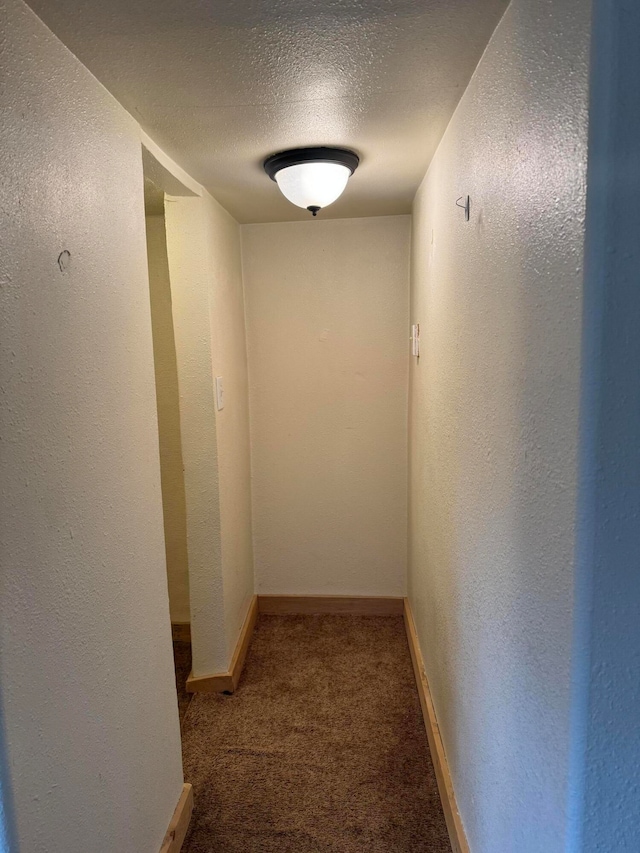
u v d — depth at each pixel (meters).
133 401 1.21
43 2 0.81
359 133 1.40
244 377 2.52
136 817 1.20
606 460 0.65
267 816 1.54
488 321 1.04
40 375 0.85
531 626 0.84
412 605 2.42
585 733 0.70
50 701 0.86
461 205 1.23
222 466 2.08
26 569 0.80
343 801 1.58
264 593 2.73
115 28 0.89
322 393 2.58
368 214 2.37
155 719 1.32
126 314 1.19
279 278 2.50
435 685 1.76
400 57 1.02
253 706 2.02
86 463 1.00
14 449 0.78
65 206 0.93
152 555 1.31
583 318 0.64
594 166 0.61
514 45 0.85
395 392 2.55
